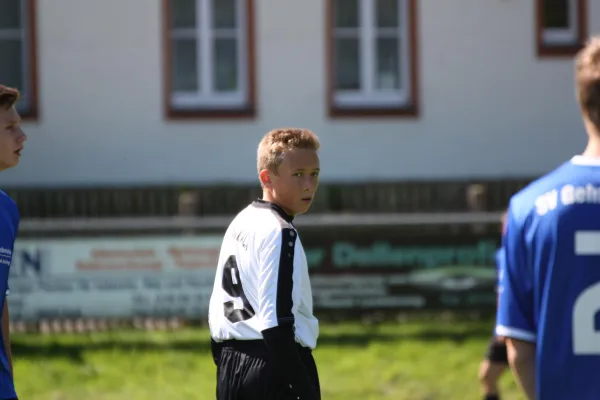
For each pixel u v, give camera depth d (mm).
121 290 31188
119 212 46625
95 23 50781
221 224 31344
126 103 51000
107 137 51000
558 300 9898
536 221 10039
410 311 32219
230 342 12719
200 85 51562
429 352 28750
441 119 52250
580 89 10016
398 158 52094
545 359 9945
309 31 51500
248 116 51312
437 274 32250
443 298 32281
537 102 52625
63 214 46500
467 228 32219
